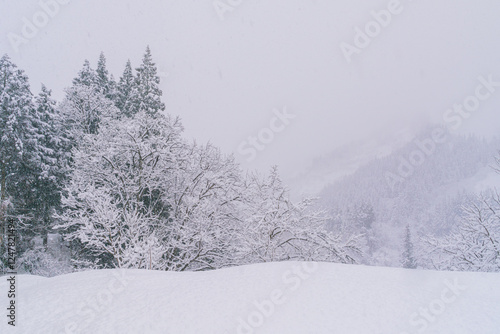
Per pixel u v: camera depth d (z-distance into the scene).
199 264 19.89
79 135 24.30
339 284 6.57
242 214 20.61
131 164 20.30
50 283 8.31
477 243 17.16
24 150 19.52
